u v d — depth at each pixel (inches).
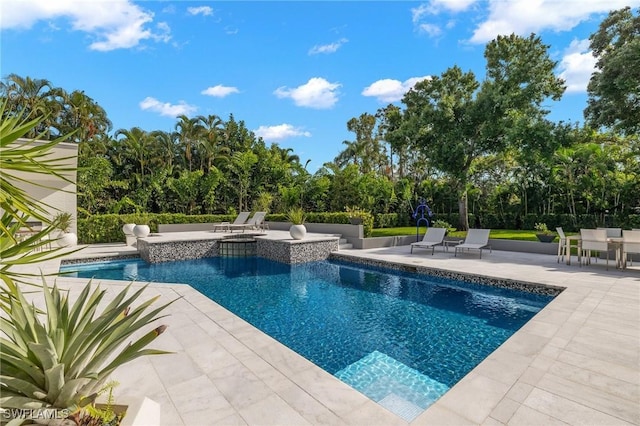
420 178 1200.2
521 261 375.6
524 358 135.5
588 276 289.3
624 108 523.5
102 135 948.6
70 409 62.2
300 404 106.5
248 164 943.7
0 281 166.2
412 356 174.4
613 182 689.0
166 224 615.5
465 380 119.3
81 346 65.4
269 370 129.1
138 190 868.6
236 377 123.7
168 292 245.1
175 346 151.2
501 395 110.0
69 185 513.3
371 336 200.7
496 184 914.1
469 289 302.0
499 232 734.5
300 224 465.7
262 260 460.4
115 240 562.6
